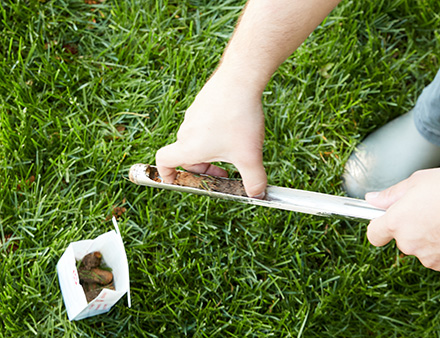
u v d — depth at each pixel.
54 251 0.95
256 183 0.78
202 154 0.77
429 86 0.95
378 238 0.80
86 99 1.05
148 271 0.99
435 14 1.13
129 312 0.96
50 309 0.95
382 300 1.01
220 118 0.75
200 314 0.96
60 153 1.03
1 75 1.03
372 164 1.05
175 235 0.99
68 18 1.09
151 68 1.09
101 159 1.02
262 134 0.76
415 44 1.14
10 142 1.00
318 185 1.04
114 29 1.10
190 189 0.84
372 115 1.10
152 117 1.07
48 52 1.06
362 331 1.00
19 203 1.00
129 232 1.00
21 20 1.08
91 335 0.94
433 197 0.73
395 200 0.80
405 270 1.02
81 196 1.00
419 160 1.03
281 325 0.98
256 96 0.75
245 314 0.98
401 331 0.99
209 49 1.09
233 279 1.00
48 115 1.03
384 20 1.14
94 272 0.94
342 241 1.02
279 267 1.01
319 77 1.09
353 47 1.10
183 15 1.11
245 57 0.74
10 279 0.94
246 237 1.01
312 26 0.73
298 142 1.06
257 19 0.72
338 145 1.08
